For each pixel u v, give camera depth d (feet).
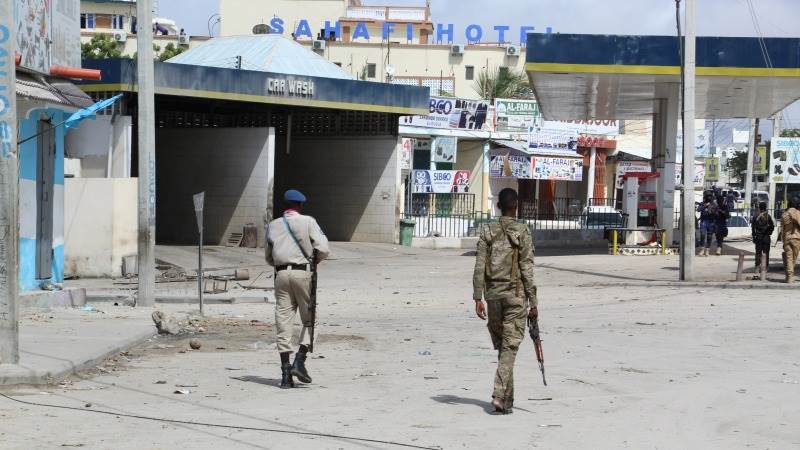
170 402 35.55
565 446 29.50
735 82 118.21
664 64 112.88
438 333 58.13
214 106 139.33
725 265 103.04
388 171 143.33
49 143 66.54
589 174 233.14
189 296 78.38
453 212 185.88
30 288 64.39
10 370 37.70
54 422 31.22
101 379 40.42
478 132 208.23
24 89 58.49
